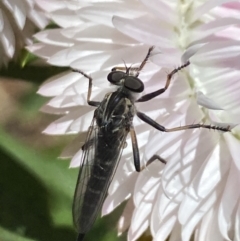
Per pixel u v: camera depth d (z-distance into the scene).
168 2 0.05
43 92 0.05
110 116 0.05
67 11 0.05
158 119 0.05
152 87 0.05
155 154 0.05
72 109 0.05
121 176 0.05
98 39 0.05
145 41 0.05
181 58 0.05
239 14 0.05
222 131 0.05
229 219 0.05
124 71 0.05
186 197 0.05
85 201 0.05
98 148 0.05
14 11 0.05
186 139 0.05
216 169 0.05
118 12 0.05
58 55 0.05
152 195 0.05
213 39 0.05
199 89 0.05
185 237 0.05
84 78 0.05
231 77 0.05
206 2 0.05
